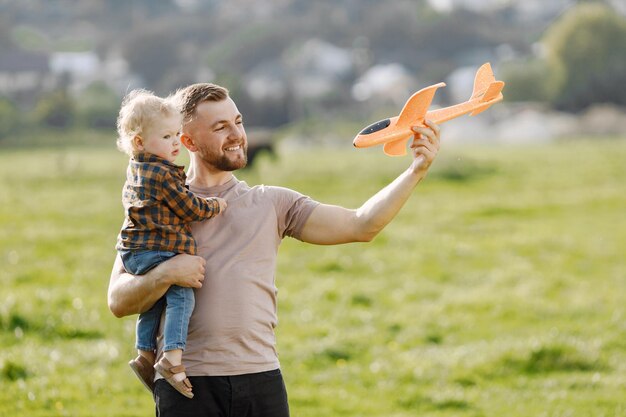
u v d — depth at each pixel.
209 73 147.00
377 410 9.34
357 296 14.61
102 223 22.44
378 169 38.09
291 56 154.38
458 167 36.50
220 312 4.77
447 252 19.05
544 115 91.69
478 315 13.75
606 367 10.77
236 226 4.89
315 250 19.11
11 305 12.28
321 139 82.31
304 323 12.80
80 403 8.95
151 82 145.25
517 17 194.38
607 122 85.12
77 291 14.17
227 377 4.72
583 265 18.03
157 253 4.75
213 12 190.12
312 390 9.86
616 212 26.00
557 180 34.28
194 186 5.05
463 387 10.18
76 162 43.25
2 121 79.31
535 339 11.27
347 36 169.12
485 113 93.75
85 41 195.50
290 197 5.06
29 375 9.72
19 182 32.91
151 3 193.62
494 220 24.31
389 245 19.83
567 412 9.08
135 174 4.82
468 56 161.62
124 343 11.38
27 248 18.25
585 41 104.88
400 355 11.41
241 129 5.00
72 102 88.00
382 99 131.00
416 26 166.62
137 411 8.80
